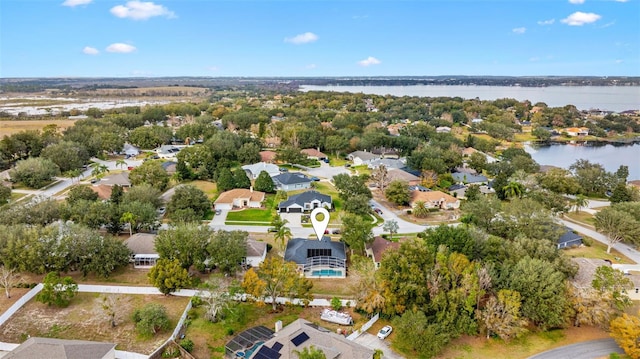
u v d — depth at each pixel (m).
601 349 53.16
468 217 89.06
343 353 48.00
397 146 171.62
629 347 49.47
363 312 59.22
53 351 44.38
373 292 56.94
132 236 76.00
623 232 80.25
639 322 50.25
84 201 85.12
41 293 57.34
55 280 57.44
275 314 59.19
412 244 62.00
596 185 123.50
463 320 53.56
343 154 171.50
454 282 56.41
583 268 66.88
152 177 111.00
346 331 55.06
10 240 63.34
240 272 69.25
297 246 76.19
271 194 116.62
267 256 76.69
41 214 78.62
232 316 56.91
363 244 75.75
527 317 56.06
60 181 123.50
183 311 58.22
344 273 71.38
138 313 54.16
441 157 142.62
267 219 96.94
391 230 86.81
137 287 62.94
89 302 60.06
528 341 54.78
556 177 116.00
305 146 172.75
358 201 97.50
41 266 62.09
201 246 68.06
